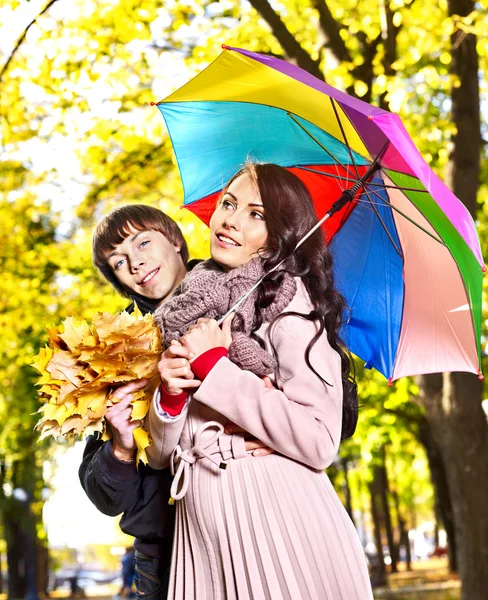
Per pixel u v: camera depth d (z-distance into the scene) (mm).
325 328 3191
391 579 33969
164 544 3600
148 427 3162
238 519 2910
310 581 2850
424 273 3797
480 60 12734
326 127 3717
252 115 3906
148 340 3143
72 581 38812
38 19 10203
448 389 10523
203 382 2949
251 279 3139
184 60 10922
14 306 15203
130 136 11703
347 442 20531
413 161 3133
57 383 3137
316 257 3301
